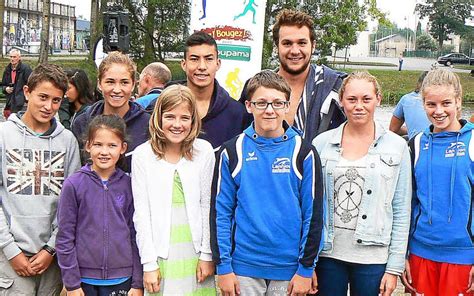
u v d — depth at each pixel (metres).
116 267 3.39
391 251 3.41
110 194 3.44
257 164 3.33
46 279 3.59
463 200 3.36
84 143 3.55
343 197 3.40
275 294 3.32
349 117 3.44
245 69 7.65
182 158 3.44
